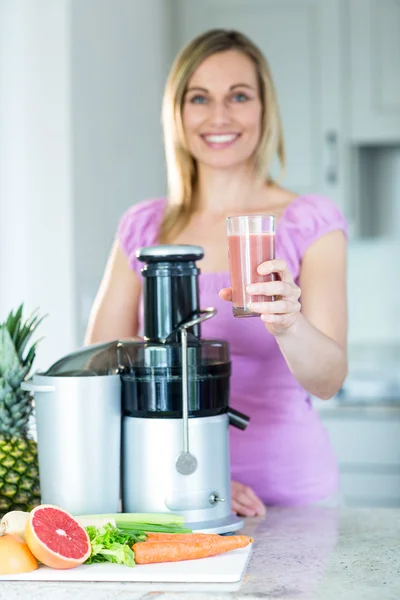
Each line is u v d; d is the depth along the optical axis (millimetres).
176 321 1648
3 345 1731
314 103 4199
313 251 2160
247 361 2164
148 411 1618
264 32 4215
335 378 1911
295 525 1756
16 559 1406
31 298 3121
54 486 1632
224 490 1673
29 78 3088
